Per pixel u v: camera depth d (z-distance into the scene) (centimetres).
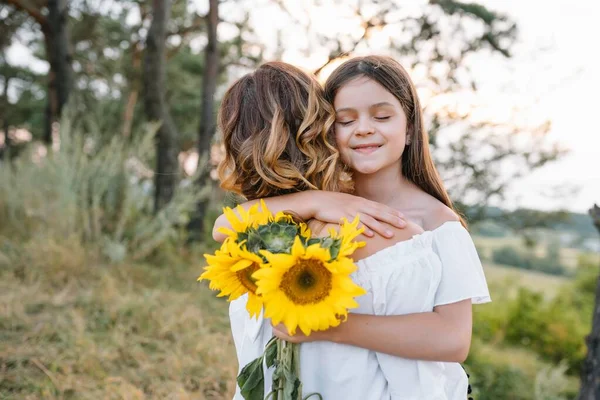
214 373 344
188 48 1238
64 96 834
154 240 604
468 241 141
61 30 838
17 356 343
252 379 139
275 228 125
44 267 512
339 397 132
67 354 351
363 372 131
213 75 704
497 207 629
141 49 1037
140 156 632
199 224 712
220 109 156
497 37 546
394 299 129
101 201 648
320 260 113
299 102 145
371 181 153
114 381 323
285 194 150
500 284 960
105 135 758
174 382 330
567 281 1015
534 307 852
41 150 760
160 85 720
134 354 362
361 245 120
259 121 146
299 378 133
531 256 1045
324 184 145
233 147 150
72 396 310
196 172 629
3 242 591
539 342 816
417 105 150
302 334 128
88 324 407
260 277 113
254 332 146
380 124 140
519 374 527
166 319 424
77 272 515
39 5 861
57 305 436
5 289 467
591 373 245
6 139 1608
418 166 154
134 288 510
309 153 142
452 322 130
